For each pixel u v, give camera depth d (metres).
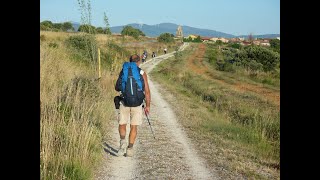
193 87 29.97
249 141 11.49
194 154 8.91
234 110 19.06
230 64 54.81
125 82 7.83
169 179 6.96
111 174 6.98
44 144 6.29
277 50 75.06
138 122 8.00
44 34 30.61
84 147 6.96
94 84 13.44
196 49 105.50
